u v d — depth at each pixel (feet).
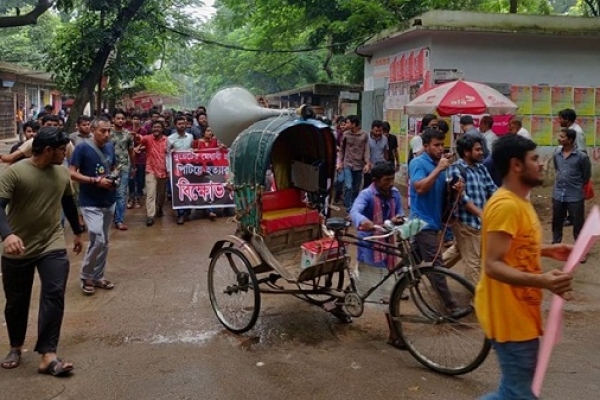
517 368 9.95
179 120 35.55
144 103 89.40
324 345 16.58
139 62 61.72
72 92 55.31
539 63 42.04
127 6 53.42
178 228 33.06
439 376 14.57
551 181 42.83
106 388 14.08
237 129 20.10
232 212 37.19
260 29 79.92
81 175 20.34
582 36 40.60
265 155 17.43
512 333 9.91
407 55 44.57
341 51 65.00
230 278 18.52
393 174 16.56
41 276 14.75
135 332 17.65
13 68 91.30
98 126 21.33
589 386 13.99
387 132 34.04
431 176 16.67
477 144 18.28
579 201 24.43
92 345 16.69
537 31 40.04
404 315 15.71
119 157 32.27
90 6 51.90
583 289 21.40
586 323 18.08
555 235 25.27
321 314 19.02
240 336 17.31
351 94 57.98
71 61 52.44
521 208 9.81
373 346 16.46
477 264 18.13
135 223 34.40
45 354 14.78
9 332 15.34
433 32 40.19
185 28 66.90
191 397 13.64
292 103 90.07
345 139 33.86
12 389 13.99
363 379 14.44
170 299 20.66
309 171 19.51
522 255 9.84
